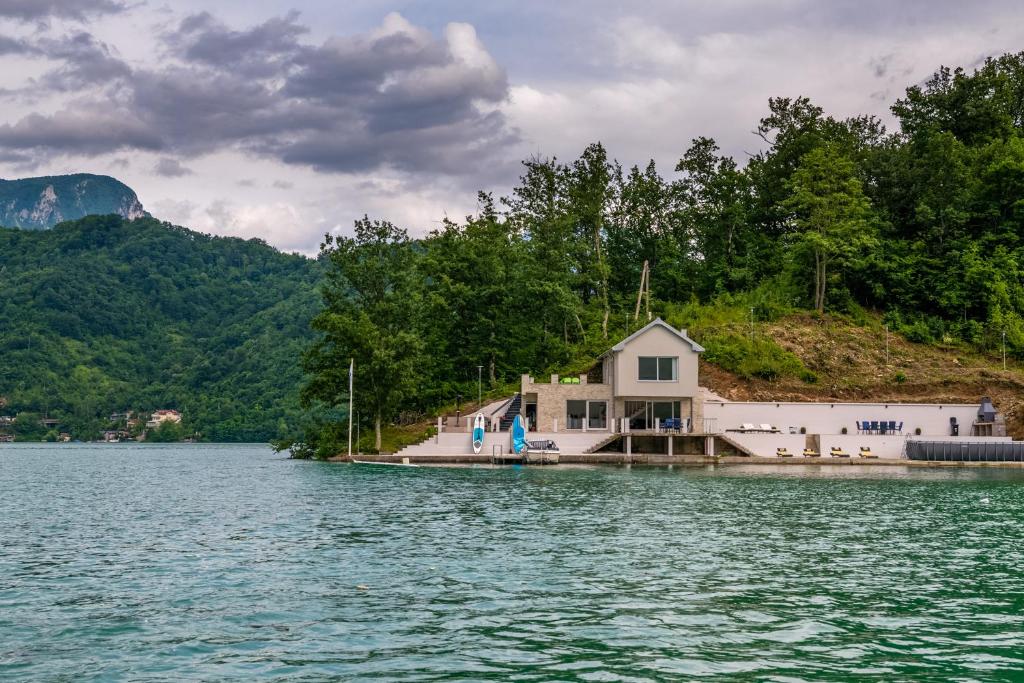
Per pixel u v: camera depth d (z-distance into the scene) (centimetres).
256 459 12912
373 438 9762
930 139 12950
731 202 12744
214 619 2380
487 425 9112
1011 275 11250
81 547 3600
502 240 11325
